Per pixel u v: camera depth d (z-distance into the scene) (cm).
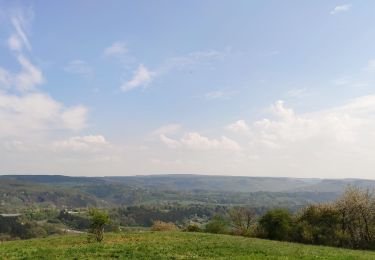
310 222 7331
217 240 5647
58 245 4909
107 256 3728
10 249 4412
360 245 6819
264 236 7550
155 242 5112
